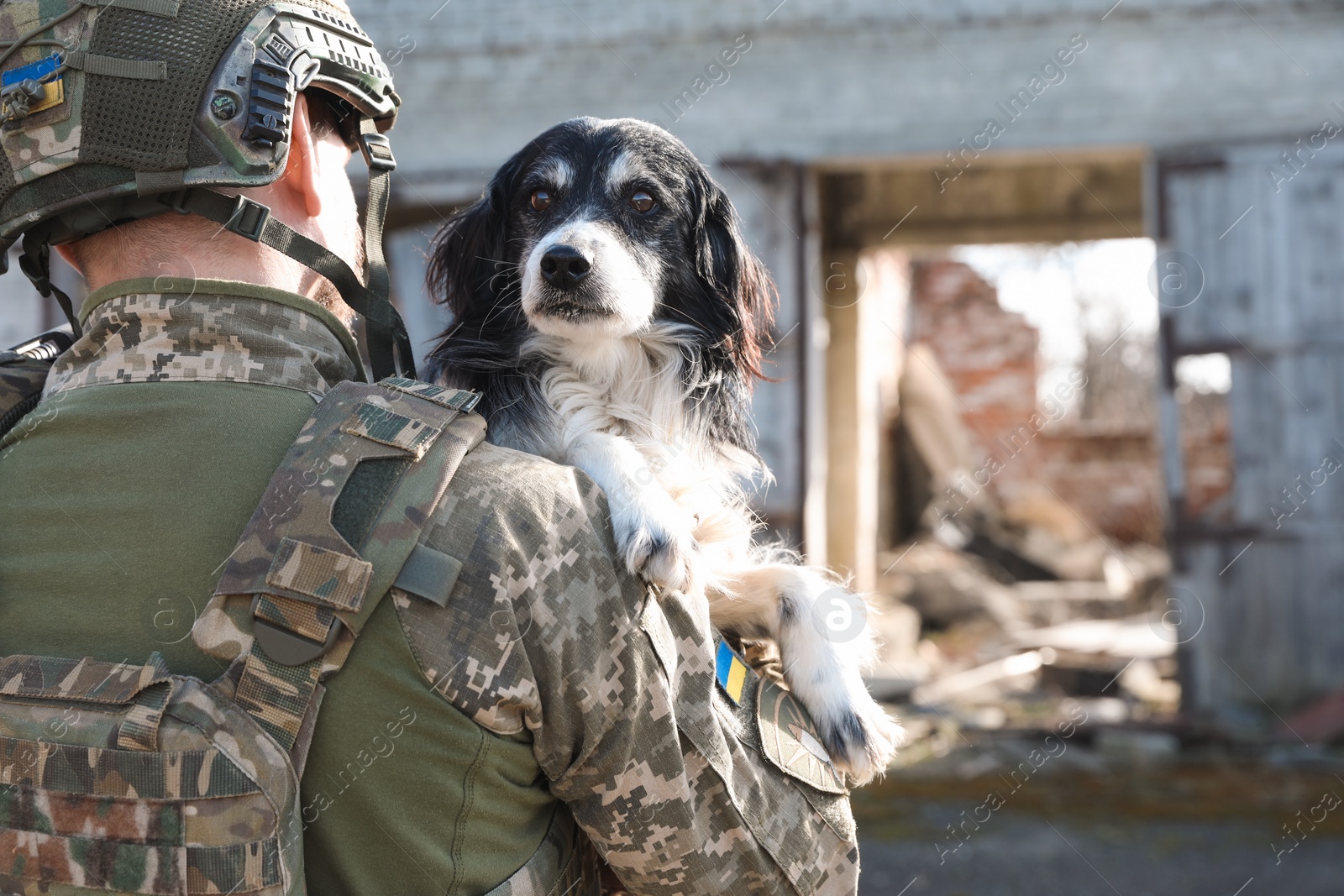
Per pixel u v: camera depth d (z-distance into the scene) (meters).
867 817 5.51
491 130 7.90
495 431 2.13
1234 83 7.31
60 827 1.08
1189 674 7.41
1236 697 7.34
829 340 10.88
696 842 1.27
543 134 2.46
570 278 2.09
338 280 1.42
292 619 1.11
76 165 1.27
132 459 1.21
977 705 8.10
